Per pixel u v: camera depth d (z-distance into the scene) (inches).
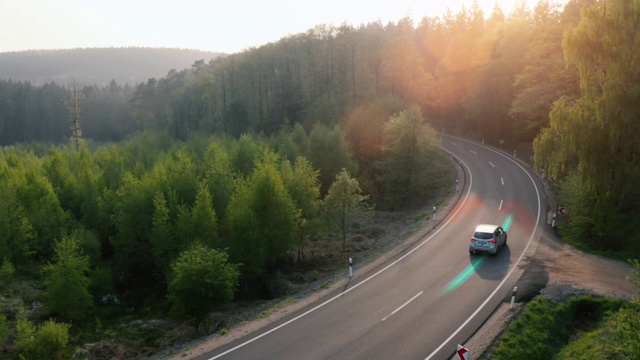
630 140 1024.2
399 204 1984.5
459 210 1535.4
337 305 884.6
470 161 2222.0
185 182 1619.1
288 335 767.7
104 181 2066.9
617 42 1015.6
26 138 6505.9
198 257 976.3
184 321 1183.6
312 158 2161.7
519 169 2012.8
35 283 1449.3
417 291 928.9
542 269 1003.9
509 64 2568.9
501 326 761.0
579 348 713.0
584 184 1112.8
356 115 2488.9
